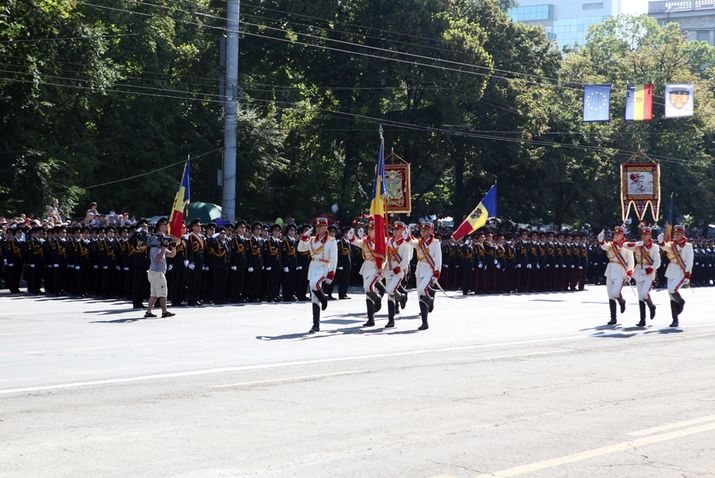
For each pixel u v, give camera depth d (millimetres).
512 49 55656
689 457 8750
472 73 47750
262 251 27609
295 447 8930
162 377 13109
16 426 9758
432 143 50469
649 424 10211
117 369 13867
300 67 49406
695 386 12875
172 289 25500
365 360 15117
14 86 38750
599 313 25844
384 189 21328
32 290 29969
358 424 10016
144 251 24562
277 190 52062
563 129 57562
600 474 8086
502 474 8008
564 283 38594
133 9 47219
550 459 8562
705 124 66625
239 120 48500
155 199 48250
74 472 7957
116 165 47719
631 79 67938
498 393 12070
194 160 49250
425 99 49812
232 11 35219
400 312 24906
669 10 171500
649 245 22000
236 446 8945
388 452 8750
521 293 36531
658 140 65125
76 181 44688
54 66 39656
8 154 40750
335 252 19531
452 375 13578
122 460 8367
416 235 35844
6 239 30266
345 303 27875
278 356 15516
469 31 50188
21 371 13625
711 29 168500
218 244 26328
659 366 14930
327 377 13227
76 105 42812
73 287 29234
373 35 47781
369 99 48125
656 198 40688
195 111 51094
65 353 15656
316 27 47969
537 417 10516
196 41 51688
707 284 48406
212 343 17219
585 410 10977
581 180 59906
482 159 52594
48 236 29781
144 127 47625
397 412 10695
